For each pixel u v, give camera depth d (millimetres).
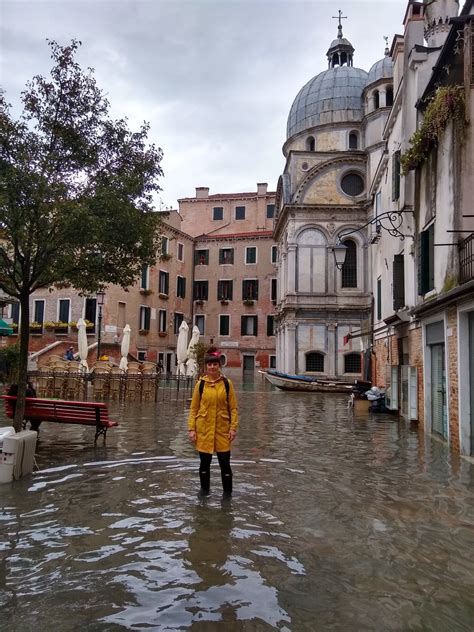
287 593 4242
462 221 10672
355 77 43938
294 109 45750
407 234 15742
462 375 10234
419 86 15000
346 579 4512
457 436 10570
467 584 4438
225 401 7191
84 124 9234
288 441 11766
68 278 9727
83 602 4059
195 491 7203
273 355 53031
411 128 15633
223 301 54344
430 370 13336
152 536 5469
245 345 53781
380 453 10312
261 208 57406
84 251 9211
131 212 8898
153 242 9992
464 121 10750
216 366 7230
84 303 39000
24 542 5270
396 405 17188
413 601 4133
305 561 4879
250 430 13641
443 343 11938
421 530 5754
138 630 3676
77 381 21531
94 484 7496
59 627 3697
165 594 4199
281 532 5645
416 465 9172
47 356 33531
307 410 19422
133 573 4574
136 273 10117
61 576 4504
